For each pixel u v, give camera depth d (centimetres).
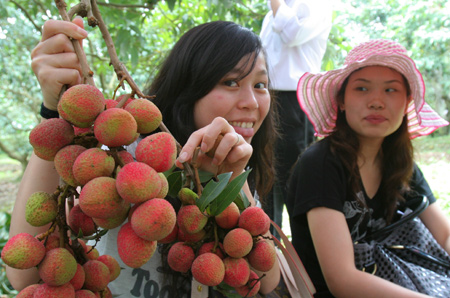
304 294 121
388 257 186
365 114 196
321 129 240
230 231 90
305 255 200
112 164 72
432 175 738
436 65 916
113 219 73
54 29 90
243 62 146
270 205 271
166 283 121
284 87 272
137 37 370
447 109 1278
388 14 973
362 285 165
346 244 175
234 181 87
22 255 68
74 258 74
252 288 94
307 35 264
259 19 414
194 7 489
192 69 148
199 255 91
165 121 158
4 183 1034
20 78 739
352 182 193
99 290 80
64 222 75
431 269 190
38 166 104
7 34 645
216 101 146
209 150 107
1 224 295
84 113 73
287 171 274
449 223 220
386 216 205
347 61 225
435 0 880
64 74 91
